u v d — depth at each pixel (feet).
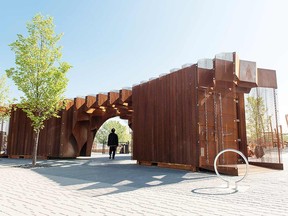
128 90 48.47
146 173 29.45
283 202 14.56
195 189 19.16
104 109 60.39
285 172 31.14
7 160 52.49
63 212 12.55
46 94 41.04
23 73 41.14
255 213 12.17
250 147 41.06
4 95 61.67
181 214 12.11
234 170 27.40
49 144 57.88
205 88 33.06
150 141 39.81
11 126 63.67
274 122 38.11
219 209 13.01
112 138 56.75
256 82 36.37
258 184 21.33
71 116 60.13
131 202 14.75
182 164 34.04
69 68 43.21
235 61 33.37
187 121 33.40
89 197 16.21
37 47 42.96
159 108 38.86
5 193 17.39
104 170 32.78
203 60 33.63
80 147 60.49
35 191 18.24
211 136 32.50
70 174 28.58
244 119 40.09
